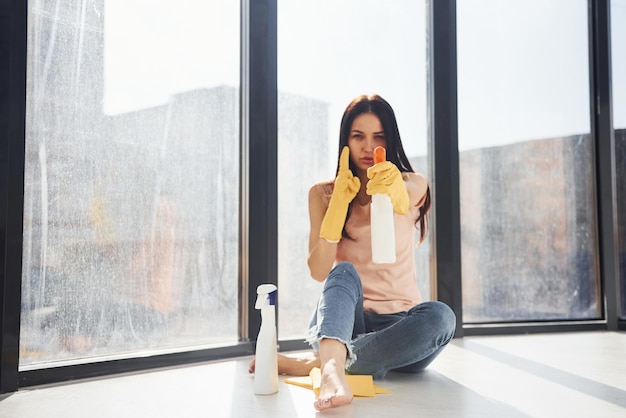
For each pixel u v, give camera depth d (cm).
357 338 154
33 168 161
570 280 249
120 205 177
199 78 195
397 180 159
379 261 158
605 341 219
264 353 143
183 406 132
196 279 192
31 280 160
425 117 237
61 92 167
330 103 220
